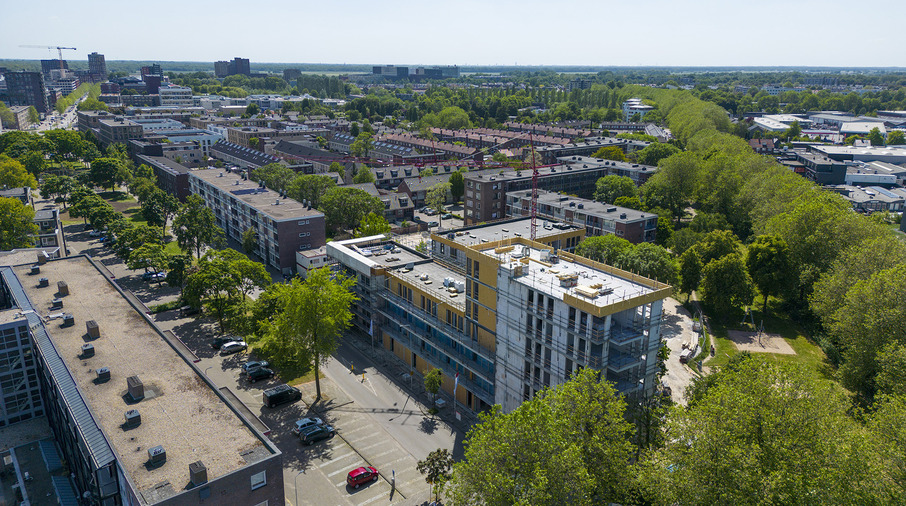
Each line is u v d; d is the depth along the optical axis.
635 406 69.44
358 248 117.44
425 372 98.06
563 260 84.25
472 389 86.75
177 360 73.56
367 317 112.62
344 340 111.69
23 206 146.88
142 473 52.19
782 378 63.75
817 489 52.66
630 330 69.81
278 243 143.38
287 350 88.56
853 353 89.81
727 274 118.06
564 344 70.25
